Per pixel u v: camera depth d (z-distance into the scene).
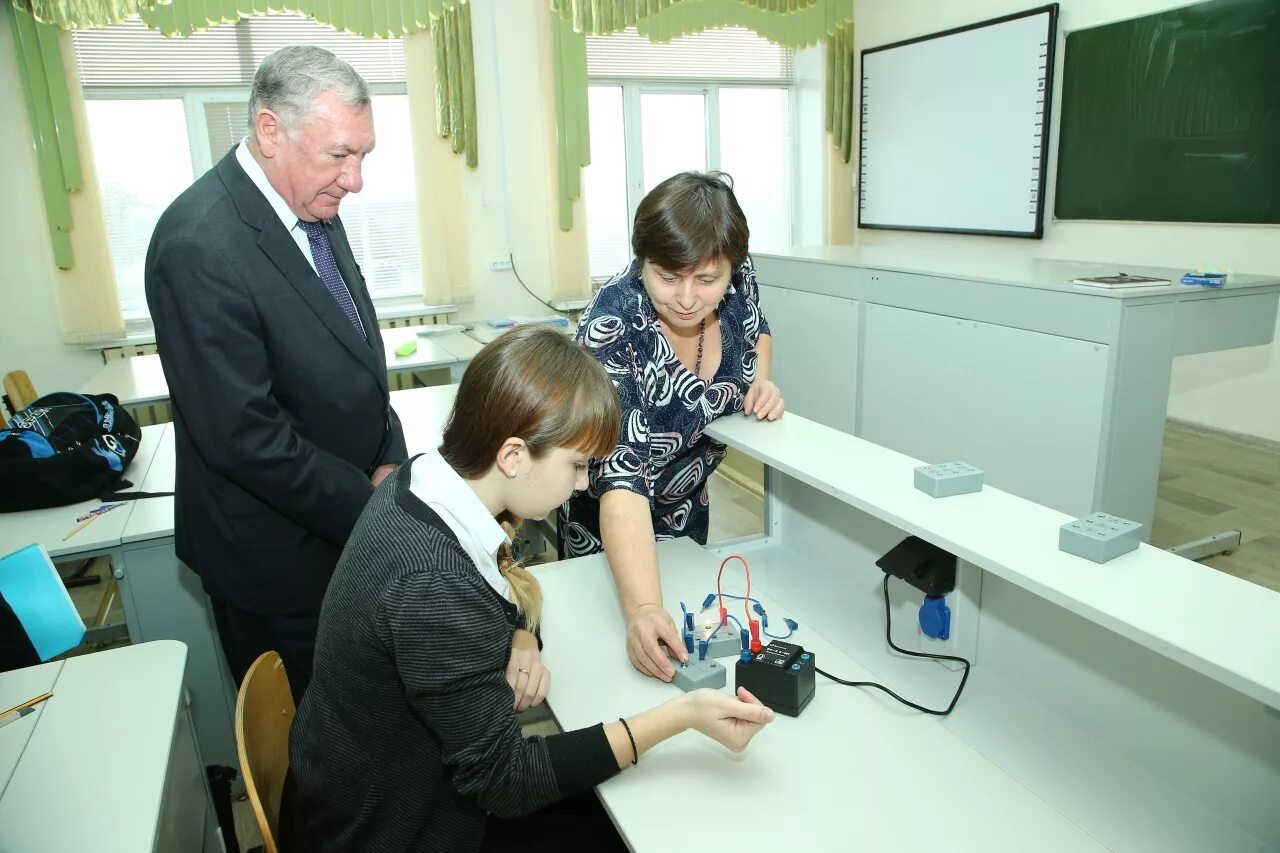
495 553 0.92
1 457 2.04
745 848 0.83
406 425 2.70
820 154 6.15
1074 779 1.02
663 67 5.71
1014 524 1.03
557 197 5.32
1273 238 3.84
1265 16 3.68
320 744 0.93
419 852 0.95
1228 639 0.75
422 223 4.99
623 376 1.27
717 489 3.76
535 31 5.13
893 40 5.65
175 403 1.46
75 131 4.25
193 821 1.25
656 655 1.10
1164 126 4.15
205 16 4.27
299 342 1.45
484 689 0.86
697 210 1.14
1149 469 2.43
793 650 1.09
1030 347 2.49
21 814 0.99
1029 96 4.77
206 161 4.74
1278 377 4.01
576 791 0.89
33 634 1.34
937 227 5.55
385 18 4.64
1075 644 1.10
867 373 3.20
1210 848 0.92
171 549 1.94
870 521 1.50
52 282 4.45
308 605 1.60
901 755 0.97
